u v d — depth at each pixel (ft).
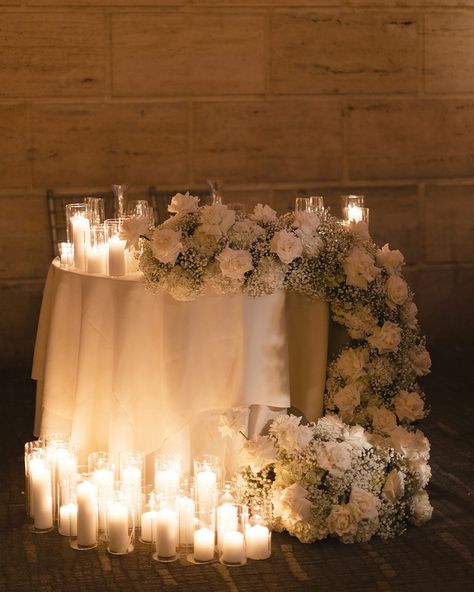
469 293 26.81
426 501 17.13
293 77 25.70
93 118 25.11
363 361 17.20
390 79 26.00
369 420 17.42
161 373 17.13
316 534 16.55
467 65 26.25
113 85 25.11
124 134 25.27
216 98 25.52
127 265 17.88
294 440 16.60
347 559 16.22
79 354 17.58
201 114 25.50
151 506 16.63
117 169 25.34
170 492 16.43
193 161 25.59
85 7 24.79
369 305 17.25
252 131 25.71
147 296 17.11
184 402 16.99
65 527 16.87
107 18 24.90
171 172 25.54
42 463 17.02
